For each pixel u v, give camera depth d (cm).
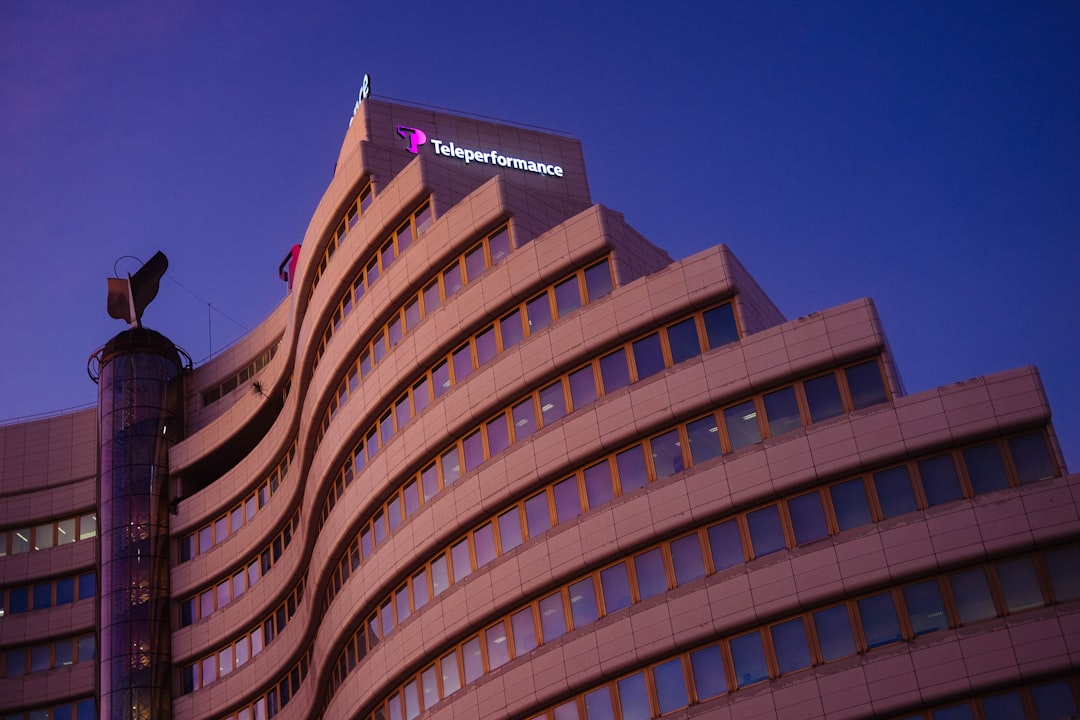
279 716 6494
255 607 6819
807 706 3997
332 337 5953
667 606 4328
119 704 6919
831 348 4356
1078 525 3928
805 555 4172
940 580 4019
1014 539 3959
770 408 4419
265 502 7012
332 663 5738
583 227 5000
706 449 4484
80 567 8031
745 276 4784
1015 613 3916
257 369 7819
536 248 5091
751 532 4309
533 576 4662
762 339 4466
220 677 6931
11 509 8250
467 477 5009
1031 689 3831
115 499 7494
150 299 8406
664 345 4694
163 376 7912
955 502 4075
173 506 7538
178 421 7850
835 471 4219
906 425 4181
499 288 5138
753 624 4188
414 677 5059
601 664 4388
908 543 4056
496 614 4766
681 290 4684
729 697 4141
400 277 5556
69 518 8219
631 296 4778
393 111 6719
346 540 5619
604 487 4653
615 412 4662
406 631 5075
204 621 7088
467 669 4834
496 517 4919
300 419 6469
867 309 4366
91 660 7819
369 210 5841
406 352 5425
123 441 7644
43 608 7975
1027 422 4084
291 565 6481
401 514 5316
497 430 5028
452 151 6725
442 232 5441
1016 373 4147
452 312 5275
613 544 4503
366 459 5569
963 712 3862
